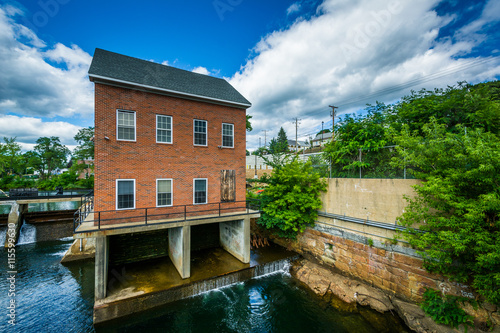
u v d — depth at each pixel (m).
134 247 13.30
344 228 11.96
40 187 40.34
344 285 10.80
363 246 11.05
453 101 10.83
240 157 14.27
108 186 10.28
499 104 10.00
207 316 9.37
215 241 16.20
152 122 11.34
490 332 6.93
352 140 12.92
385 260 10.15
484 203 6.17
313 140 71.00
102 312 8.61
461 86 11.68
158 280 10.75
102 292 9.07
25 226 19.06
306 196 13.29
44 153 62.38
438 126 8.54
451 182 7.08
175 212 11.98
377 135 12.23
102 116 10.17
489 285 6.67
